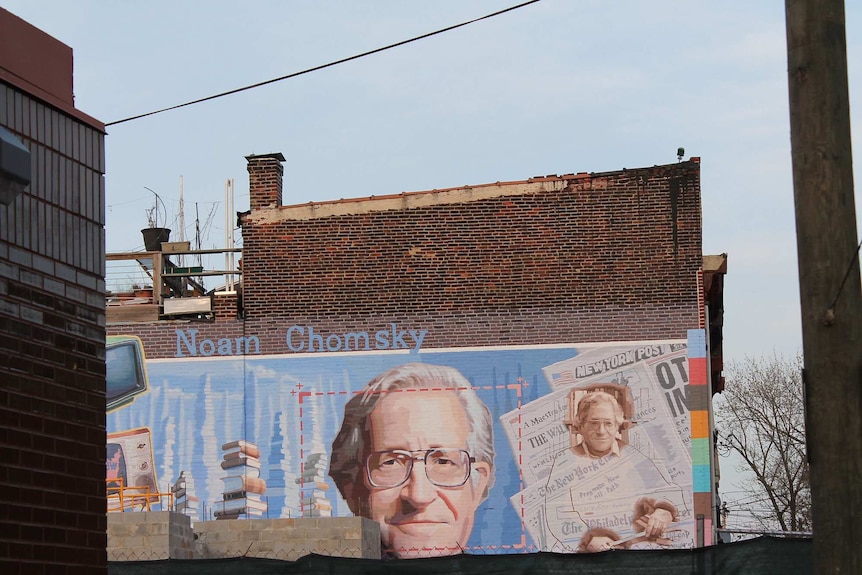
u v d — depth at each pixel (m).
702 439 30.48
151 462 31.78
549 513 30.48
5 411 9.94
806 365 8.88
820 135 8.93
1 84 10.30
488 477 30.88
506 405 31.22
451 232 32.22
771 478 47.84
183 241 35.47
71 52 11.34
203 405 32.00
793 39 9.12
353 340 31.98
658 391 30.84
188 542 23.06
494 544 30.47
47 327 10.57
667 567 15.66
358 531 23.91
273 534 23.92
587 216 31.88
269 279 32.53
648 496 30.30
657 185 31.75
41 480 10.26
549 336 31.44
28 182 8.12
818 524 8.70
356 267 32.38
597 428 30.81
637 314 31.31
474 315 31.77
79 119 11.27
